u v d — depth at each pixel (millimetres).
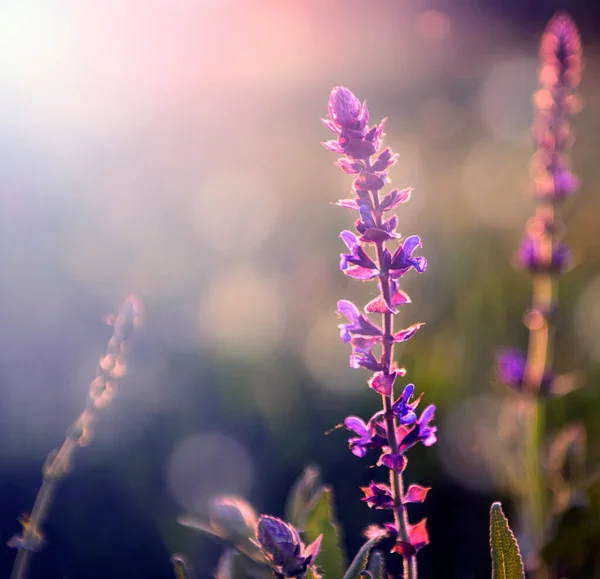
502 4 4145
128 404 1151
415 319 1350
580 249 1532
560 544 812
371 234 640
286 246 1713
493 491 987
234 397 1184
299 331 1372
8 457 1056
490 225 1697
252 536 722
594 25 4129
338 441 1093
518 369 883
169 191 2000
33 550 703
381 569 690
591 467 949
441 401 1134
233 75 3148
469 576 910
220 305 1443
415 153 2395
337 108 646
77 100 2350
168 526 958
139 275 1528
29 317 1320
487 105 2953
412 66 3537
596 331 1298
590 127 2529
